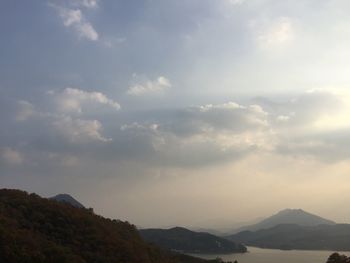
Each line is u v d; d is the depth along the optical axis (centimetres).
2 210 14250
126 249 14700
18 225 13475
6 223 13050
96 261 13125
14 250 11538
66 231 14325
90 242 14200
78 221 15400
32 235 12962
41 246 12344
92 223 15688
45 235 13588
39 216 14762
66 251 12575
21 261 11350
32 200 16075
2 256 11225
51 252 12181
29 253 11644
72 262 12094
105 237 14900
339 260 17150
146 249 16138
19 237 12244
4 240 11744
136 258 14412
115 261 13600
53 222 14712
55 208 15775
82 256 13050
